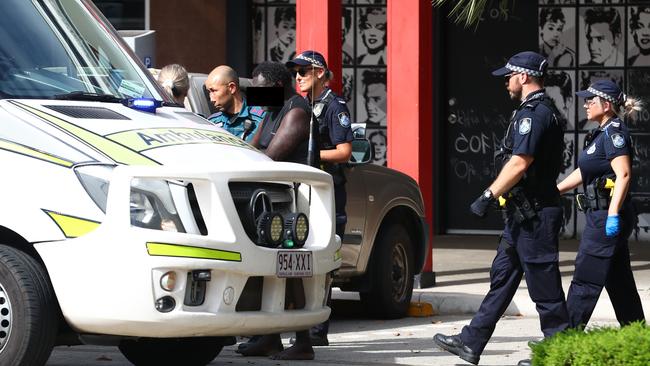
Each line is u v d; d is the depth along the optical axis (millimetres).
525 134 24703
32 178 21344
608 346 18641
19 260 21141
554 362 19125
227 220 21453
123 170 21062
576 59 51500
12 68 23656
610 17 51188
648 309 34562
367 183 32938
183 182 21406
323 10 38656
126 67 25750
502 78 52156
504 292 25625
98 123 22453
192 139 23000
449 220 53000
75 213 21031
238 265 21469
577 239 51781
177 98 29906
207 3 50906
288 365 26766
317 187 23797
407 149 39094
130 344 25578
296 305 23125
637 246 49531
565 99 51656
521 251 25156
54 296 21156
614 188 26469
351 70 52750
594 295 26750
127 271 20656
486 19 52156
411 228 35406
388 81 39281
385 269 33781
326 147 28047
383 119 52656
